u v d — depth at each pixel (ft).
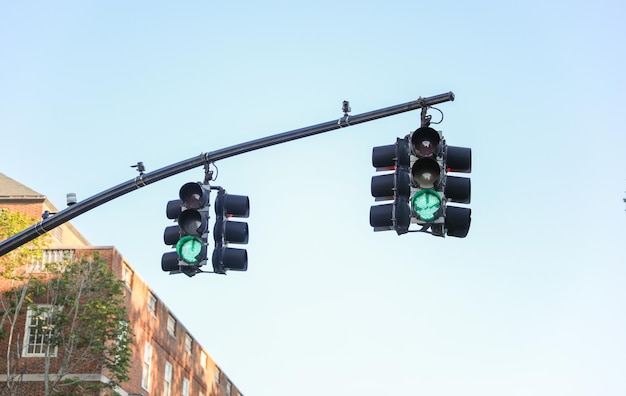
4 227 128.88
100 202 47.80
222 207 45.29
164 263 44.98
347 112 43.98
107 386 123.03
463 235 40.40
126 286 143.64
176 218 45.42
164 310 163.43
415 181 39.86
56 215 48.55
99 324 120.47
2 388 130.41
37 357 131.13
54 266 126.41
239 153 45.55
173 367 168.45
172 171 46.39
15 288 127.54
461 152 40.60
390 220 40.73
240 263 44.62
